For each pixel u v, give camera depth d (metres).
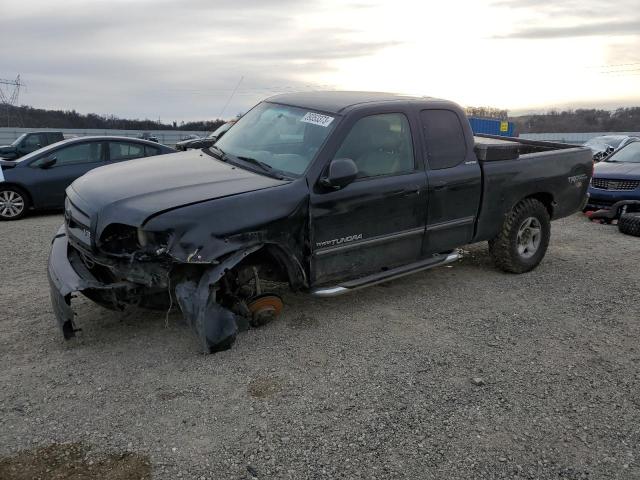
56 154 9.53
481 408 3.35
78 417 3.11
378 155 4.53
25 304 4.75
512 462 2.88
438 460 2.86
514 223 5.66
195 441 2.93
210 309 3.84
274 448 2.90
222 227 3.63
